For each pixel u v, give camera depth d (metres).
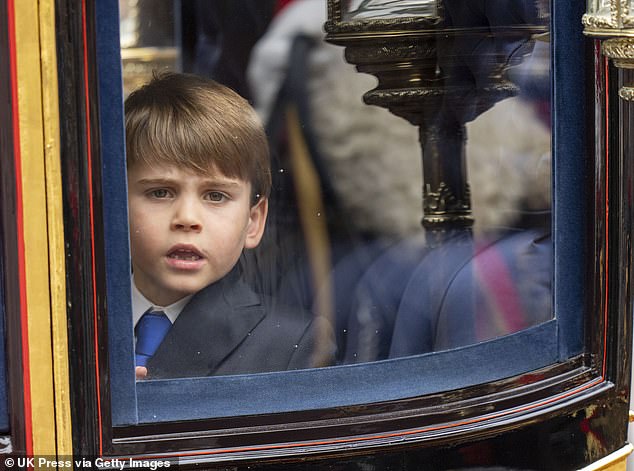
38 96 2.98
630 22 3.17
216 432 3.30
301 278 3.83
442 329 3.85
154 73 3.34
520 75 3.76
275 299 3.66
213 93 3.55
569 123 3.57
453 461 3.49
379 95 4.17
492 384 3.57
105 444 3.20
